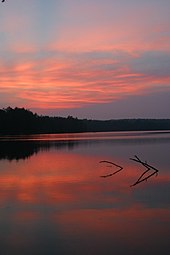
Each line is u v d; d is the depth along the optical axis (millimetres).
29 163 33812
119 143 68812
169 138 90625
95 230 11875
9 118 143500
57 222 12844
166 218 13328
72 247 10383
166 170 27656
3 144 67812
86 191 18922
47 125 169375
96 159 37688
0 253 9992
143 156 40312
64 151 49875
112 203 15922
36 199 16812
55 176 24734
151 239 10961
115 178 23797
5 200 16625
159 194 18016
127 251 10031
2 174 25781
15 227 12305
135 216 13625
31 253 9945
